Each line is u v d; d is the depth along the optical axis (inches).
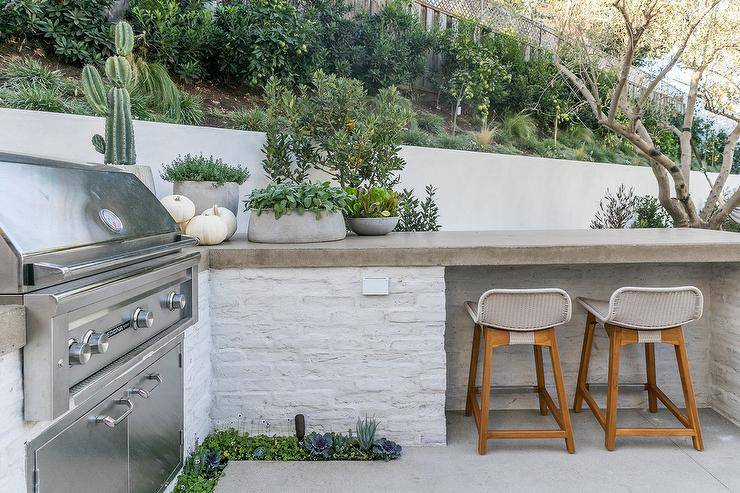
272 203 115.9
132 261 64.3
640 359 130.5
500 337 103.2
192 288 88.7
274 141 160.4
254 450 103.0
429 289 106.3
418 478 95.7
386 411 108.2
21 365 48.5
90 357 56.3
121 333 64.4
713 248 109.3
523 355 129.7
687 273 129.3
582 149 327.0
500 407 129.4
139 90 184.4
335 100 162.6
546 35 358.0
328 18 273.0
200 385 101.2
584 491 91.2
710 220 272.1
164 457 82.8
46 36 180.2
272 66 226.4
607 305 112.4
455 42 324.2
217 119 203.3
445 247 105.3
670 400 126.6
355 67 286.2
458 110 315.6
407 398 108.0
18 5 175.6
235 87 236.5
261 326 106.7
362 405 108.1
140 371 72.7
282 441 105.7
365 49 287.7
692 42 238.7
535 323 101.9
